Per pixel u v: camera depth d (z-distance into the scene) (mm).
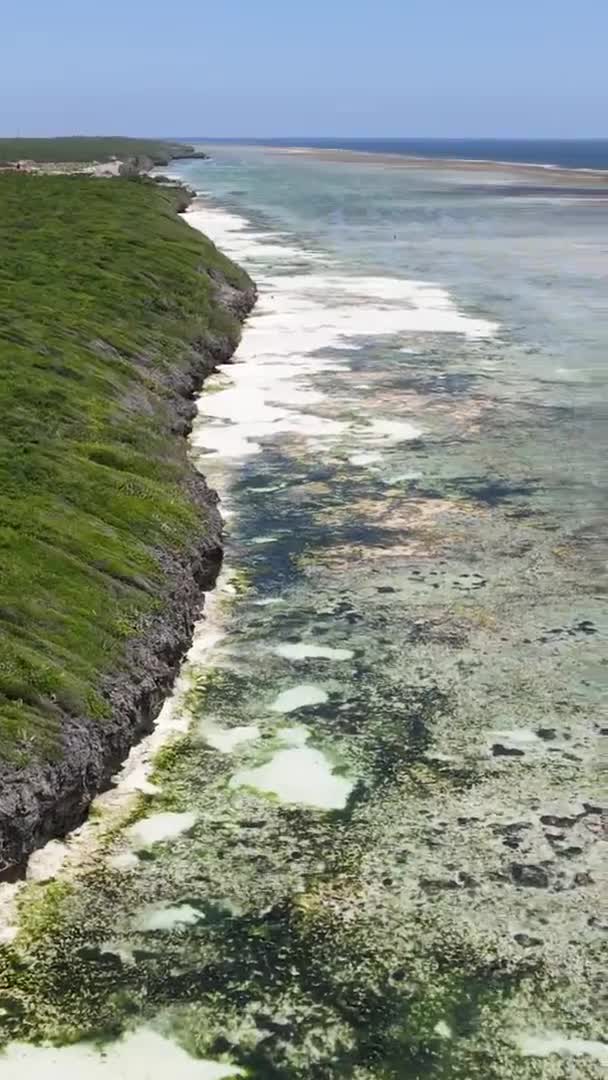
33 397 27812
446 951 12969
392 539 25016
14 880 13977
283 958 12891
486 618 21188
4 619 17125
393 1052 11711
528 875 14172
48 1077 11297
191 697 18516
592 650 19922
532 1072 11461
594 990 12438
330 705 18219
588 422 33594
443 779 16203
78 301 38469
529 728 17516
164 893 13883
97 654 17281
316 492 28016
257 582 22969
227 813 15445
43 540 19891
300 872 14250
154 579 20422
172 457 28016
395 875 14188
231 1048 11742
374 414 34406
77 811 15148
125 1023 12031
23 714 15211
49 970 12680
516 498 27484
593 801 15680
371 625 20984
